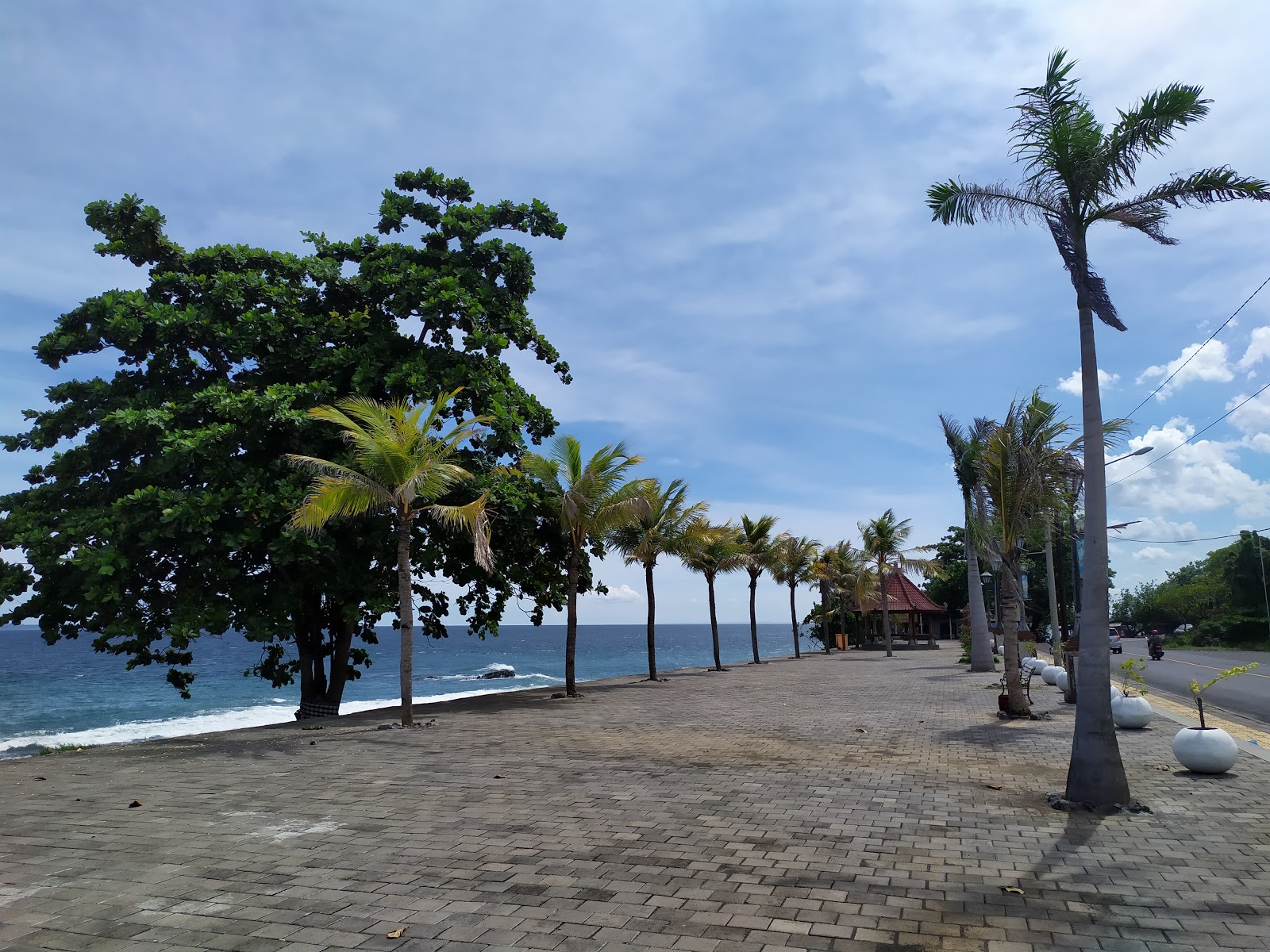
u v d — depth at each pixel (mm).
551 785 8891
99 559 14688
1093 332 8375
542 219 22391
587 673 64812
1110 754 7648
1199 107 7848
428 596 24203
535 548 22969
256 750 11820
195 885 5441
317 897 5176
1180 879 5512
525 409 22422
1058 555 44094
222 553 16750
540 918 4789
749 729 13938
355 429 14742
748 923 4688
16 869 5820
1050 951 4297
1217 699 20469
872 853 6148
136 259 19438
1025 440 14648
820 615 62938
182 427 17281
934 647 58094
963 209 9055
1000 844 6391
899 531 46094
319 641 21531
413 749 11836
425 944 4406
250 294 19203
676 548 28703
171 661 19172
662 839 6582
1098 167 8258
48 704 39375
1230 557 68812
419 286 19781
